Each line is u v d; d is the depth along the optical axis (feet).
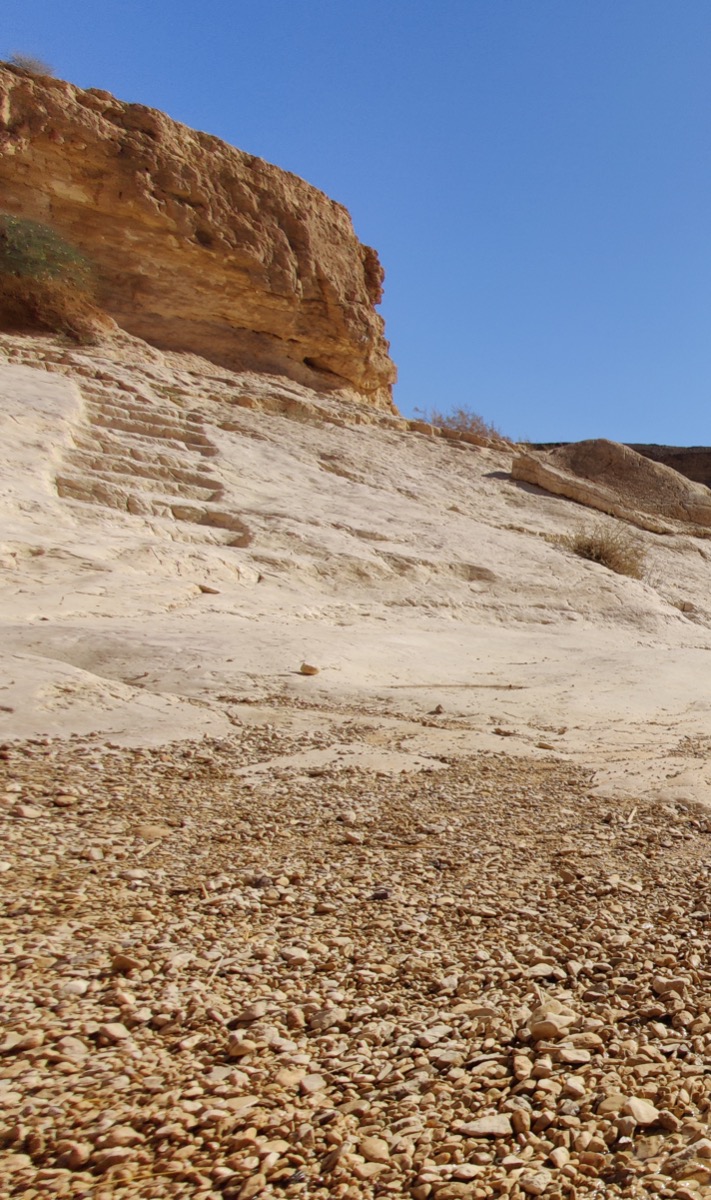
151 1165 5.84
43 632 25.85
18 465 43.73
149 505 46.26
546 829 14.15
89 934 9.62
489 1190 5.62
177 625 29.96
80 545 36.60
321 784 16.48
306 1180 5.75
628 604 52.34
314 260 99.86
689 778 17.28
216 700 22.16
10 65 80.94
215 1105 6.51
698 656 37.27
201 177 89.61
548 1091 6.75
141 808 14.39
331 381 101.96
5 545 33.81
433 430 92.99
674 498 85.56
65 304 79.56
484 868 12.24
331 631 33.32
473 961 9.20
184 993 8.34
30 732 18.13
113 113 85.76
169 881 11.37
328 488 61.21
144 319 87.25
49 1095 6.59
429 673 29.45
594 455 88.74
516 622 46.16
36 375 61.26
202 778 16.37
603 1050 7.42
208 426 65.00
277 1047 7.43
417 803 15.52
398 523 56.39
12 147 76.69
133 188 83.61
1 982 8.41
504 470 85.30
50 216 81.00
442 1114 6.51
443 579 48.73
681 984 8.47
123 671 23.81
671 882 11.66
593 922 10.22
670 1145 6.05
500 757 19.25
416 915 10.46
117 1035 7.48
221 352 92.48
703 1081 6.83
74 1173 5.74
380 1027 7.82
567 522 72.23
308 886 11.39
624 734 22.18
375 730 21.01
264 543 45.37
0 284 77.20
